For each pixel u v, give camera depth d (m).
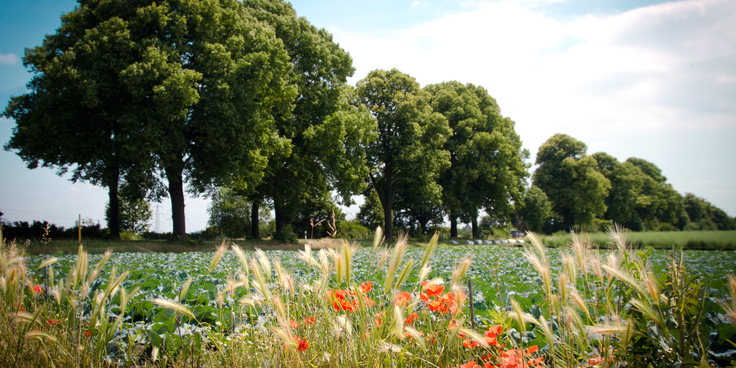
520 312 2.03
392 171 30.67
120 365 2.63
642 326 1.89
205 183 20.28
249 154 18.34
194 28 18.47
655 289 1.77
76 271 2.72
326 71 25.16
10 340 2.39
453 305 2.17
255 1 24.05
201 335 3.05
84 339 2.46
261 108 20.23
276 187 24.00
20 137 17.88
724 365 2.58
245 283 2.54
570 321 1.92
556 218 55.50
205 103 17.41
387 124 29.25
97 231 22.69
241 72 17.94
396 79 29.44
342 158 24.06
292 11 25.73
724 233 21.50
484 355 2.16
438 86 37.50
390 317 2.08
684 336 1.82
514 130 40.84
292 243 23.25
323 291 2.43
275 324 2.46
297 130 23.22
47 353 2.33
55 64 15.40
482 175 34.03
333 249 2.58
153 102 16.77
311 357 2.16
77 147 17.23
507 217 36.12
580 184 50.03
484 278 6.91
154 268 8.55
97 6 17.48
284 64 20.25
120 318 2.45
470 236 39.66
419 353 2.10
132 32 17.16
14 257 2.96
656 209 68.88
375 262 2.76
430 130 29.94
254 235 26.44
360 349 2.03
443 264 10.51
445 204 33.44
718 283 5.24
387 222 30.38
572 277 2.15
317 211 33.97
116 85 16.56
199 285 5.75
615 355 1.92
